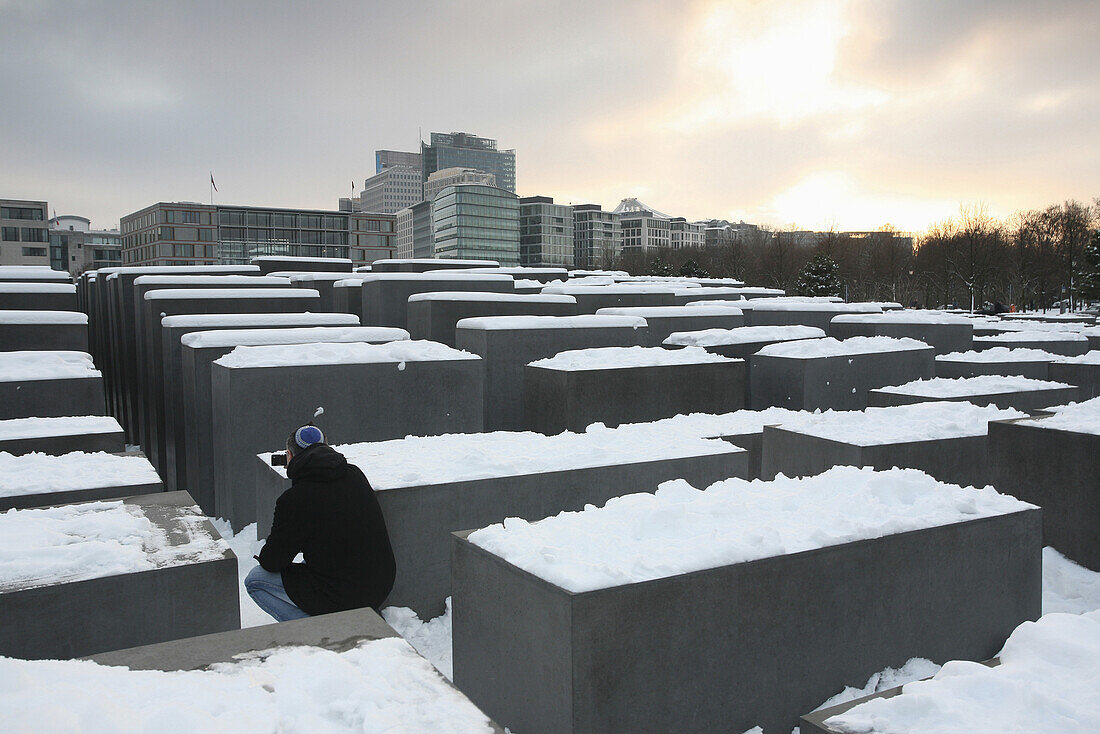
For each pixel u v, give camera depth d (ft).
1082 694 9.91
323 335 33.19
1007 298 200.54
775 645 12.51
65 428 23.54
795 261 227.61
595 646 10.91
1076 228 190.90
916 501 15.57
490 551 12.88
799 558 12.68
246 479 26.68
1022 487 22.22
